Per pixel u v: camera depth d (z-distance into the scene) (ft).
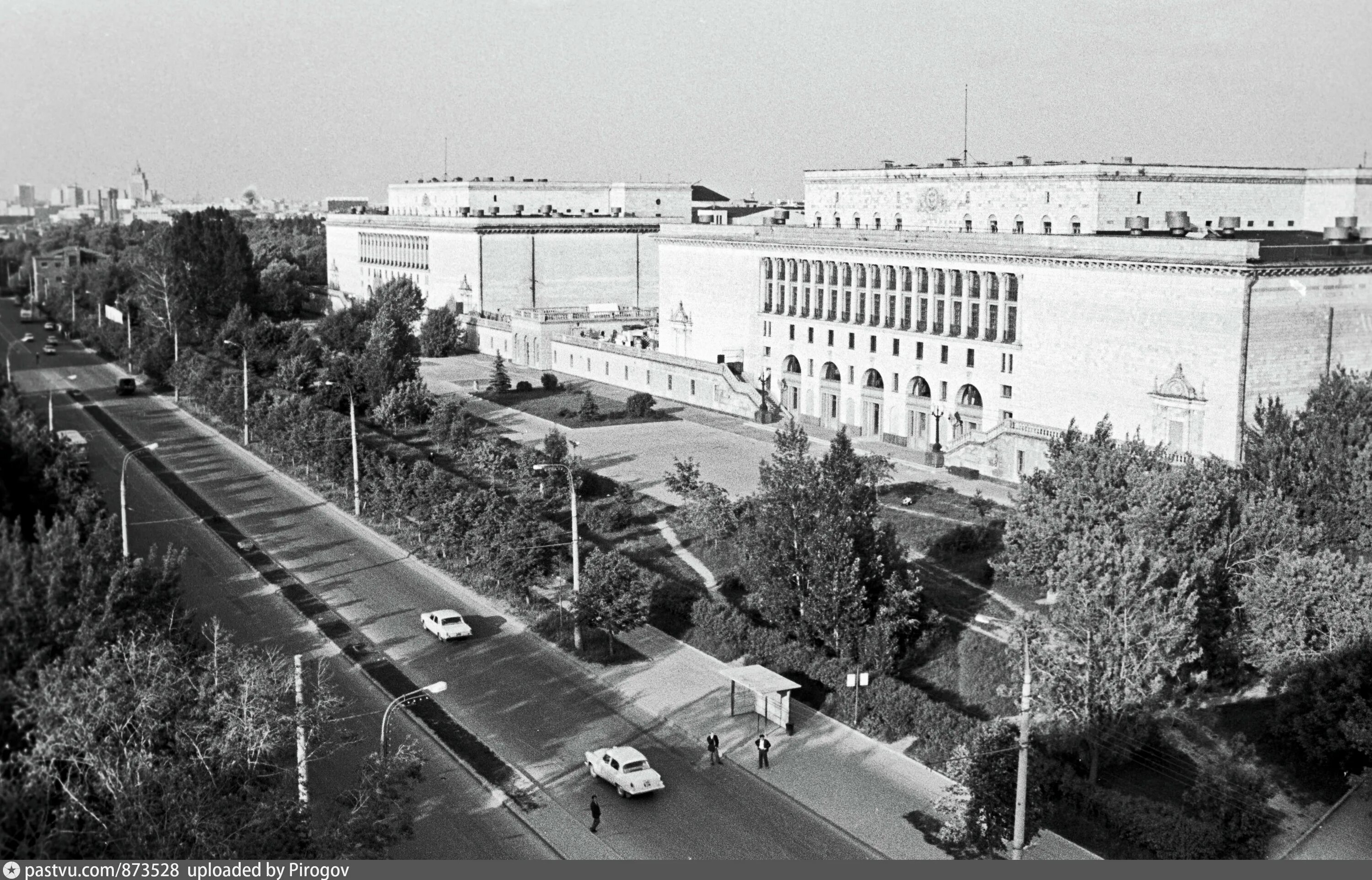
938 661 242.99
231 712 164.35
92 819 149.48
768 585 248.11
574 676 244.42
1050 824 182.50
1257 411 288.51
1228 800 177.27
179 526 355.15
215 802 153.69
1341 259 324.60
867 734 217.15
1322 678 191.01
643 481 381.40
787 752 210.59
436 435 450.30
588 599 249.34
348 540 341.21
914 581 248.73
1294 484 256.93
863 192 510.58
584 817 187.32
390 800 164.86
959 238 395.55
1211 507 228.22
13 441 294.05
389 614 279.49
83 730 149.69
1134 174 412.16
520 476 359.05
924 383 421.59
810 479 246.06
